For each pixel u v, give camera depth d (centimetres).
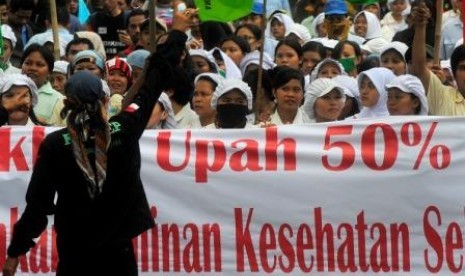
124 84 2598
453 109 2380
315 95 2388
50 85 2672
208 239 2077
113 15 3647
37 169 1764
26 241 1777
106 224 1766
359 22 3762
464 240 2072
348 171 2077
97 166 1734
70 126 1747
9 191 2083
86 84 1734
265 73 2527
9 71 2961
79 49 3059
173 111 2527
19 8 3462
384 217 2077
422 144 2080
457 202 2073
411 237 2075
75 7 4091
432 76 2388
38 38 3297
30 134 2088
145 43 3094
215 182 2077
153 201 2077
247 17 3712
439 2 2573
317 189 2077
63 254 1783
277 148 2081
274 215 2080
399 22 3984
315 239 2077
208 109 2488
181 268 2080
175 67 1823
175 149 2084
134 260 1800
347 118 2489
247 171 2080
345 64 3033
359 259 2077
